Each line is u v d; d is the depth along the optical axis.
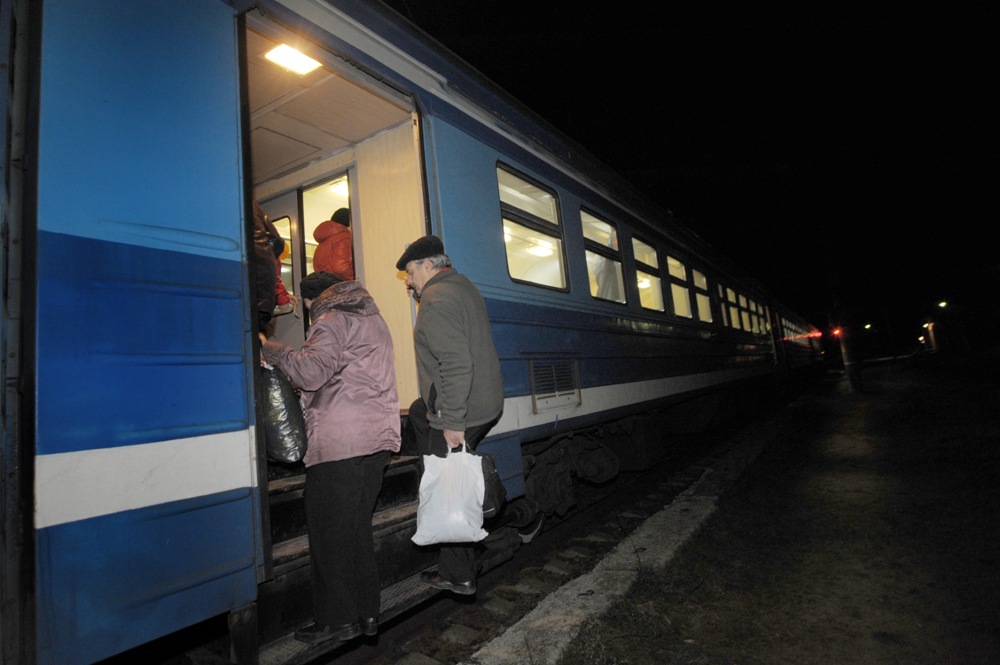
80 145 1.63
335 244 3.51
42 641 1.39
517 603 3.17
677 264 7.05
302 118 3.33
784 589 3.16
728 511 4.67
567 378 3.97
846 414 10.23
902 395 12.45
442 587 2.63
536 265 4.02
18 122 1.57
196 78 1.98
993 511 4.00
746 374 9.34
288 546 2.32
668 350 6.06
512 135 3.94
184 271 1.82
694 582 3.30
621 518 4.76
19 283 1.51
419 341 2.49
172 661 2.13
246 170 2.08
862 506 4.50
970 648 2.44
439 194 3.09
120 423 1.60
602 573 3.38
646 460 5.61
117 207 1.69
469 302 2.48
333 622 2.14
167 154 1.84
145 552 1.61
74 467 1.49
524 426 3.39
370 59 2.81
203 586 1.74
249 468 1.92
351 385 2.29
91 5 1.73
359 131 3.53
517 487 3.23
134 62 1.80
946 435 6.92
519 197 3.93
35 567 1.40
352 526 2.22
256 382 1.99
